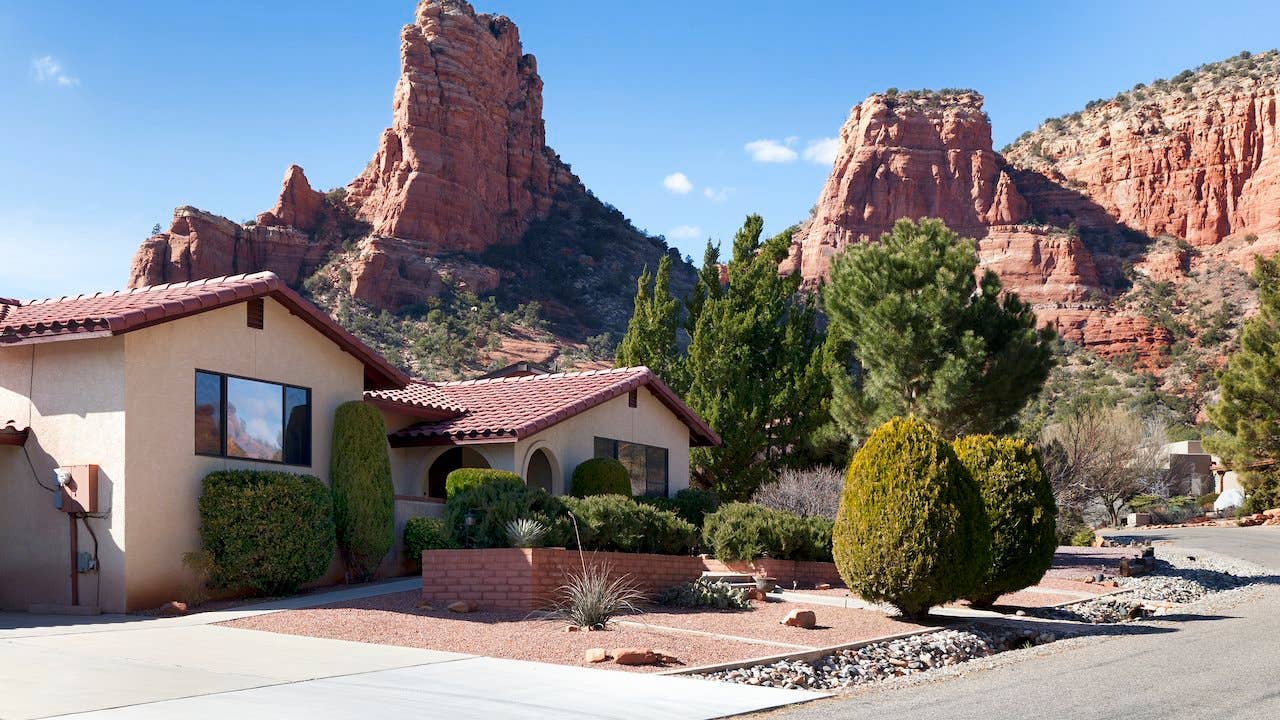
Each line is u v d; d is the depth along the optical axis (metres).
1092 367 153.62
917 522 15.83
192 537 17.58
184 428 17.62
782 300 37.34
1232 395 50.69
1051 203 196.12
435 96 161.25
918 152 198.12
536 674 11.47
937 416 29.94
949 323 30.03
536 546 16.39
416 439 23.88
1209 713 9.70
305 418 20.00
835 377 31.77
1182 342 155.50
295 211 155.50
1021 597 20.95
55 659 11.93
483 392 27.66
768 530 21.16
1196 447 70.81
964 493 16.25
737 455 33.62
